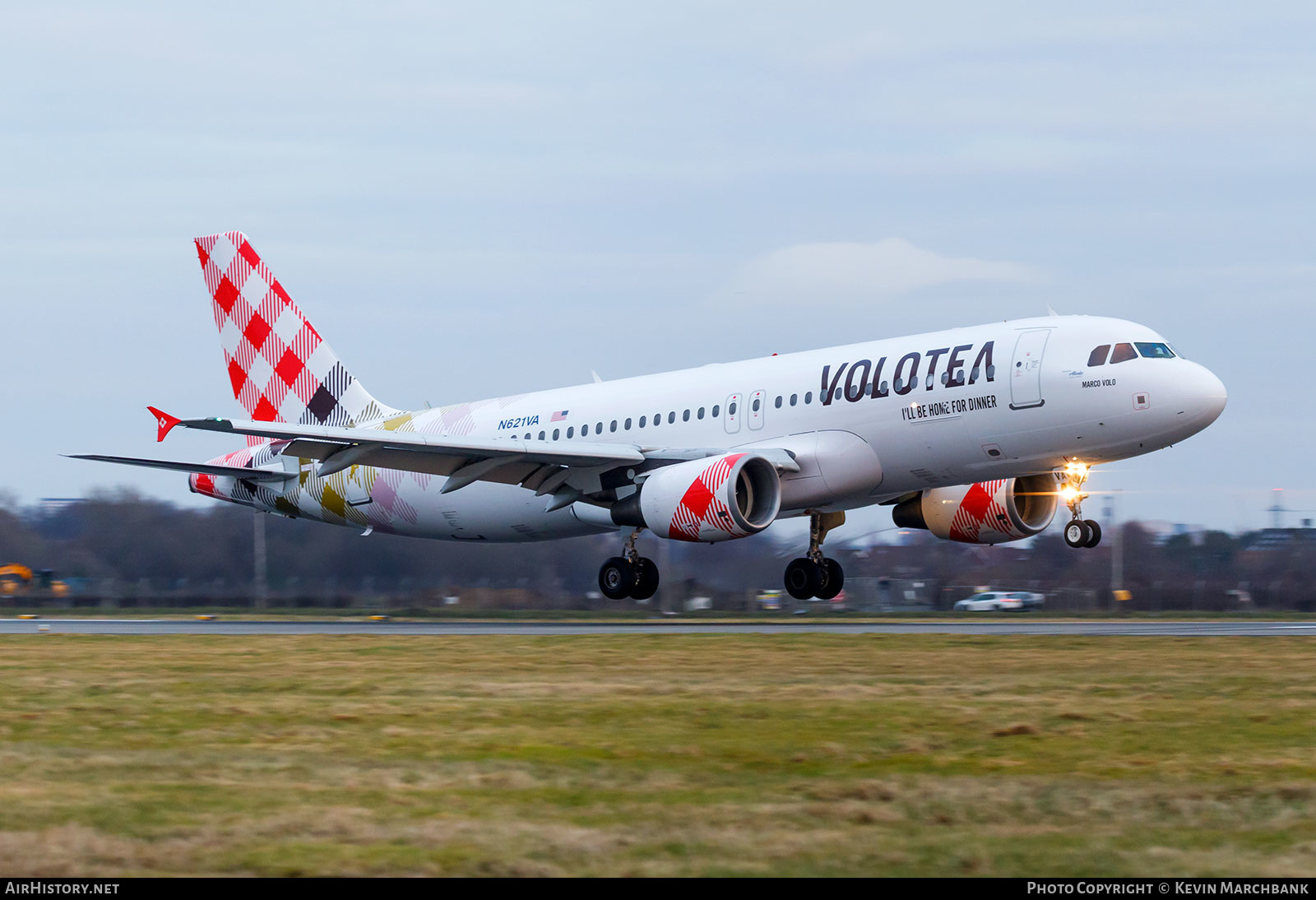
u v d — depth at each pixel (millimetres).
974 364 96188
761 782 38812
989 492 114000
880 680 61719
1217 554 185875
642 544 177375
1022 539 115625
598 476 110000
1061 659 70688
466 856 30203
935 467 99812
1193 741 45281
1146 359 91500
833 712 51688
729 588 172250
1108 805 35469
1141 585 178875
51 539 194625
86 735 47719
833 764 41750
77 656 78312
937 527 117562
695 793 37094
